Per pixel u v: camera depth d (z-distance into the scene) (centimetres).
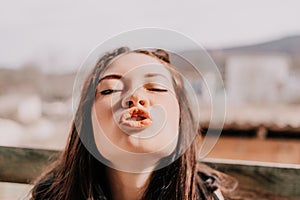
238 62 1065
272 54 1162
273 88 1016
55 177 88
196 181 86
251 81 1036
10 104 845
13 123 744
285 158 445
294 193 116
